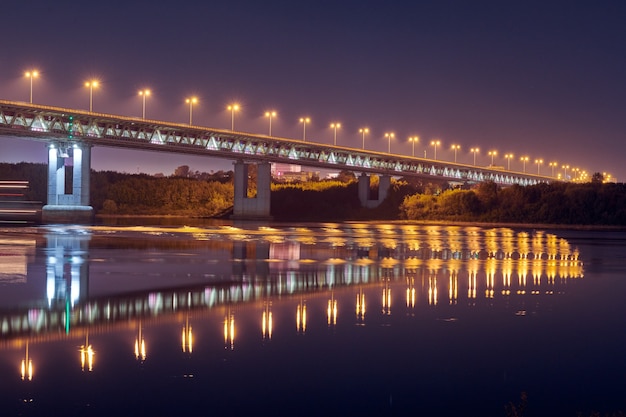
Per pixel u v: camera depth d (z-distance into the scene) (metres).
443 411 26.86
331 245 97.56
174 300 45.62
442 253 87.81
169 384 28.66
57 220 162.62
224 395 27.67
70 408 25.92
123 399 26.91
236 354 32.97
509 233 150.00
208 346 34.16
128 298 46.06
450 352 34.41
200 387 28.45
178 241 99.19
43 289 49.41
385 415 26.30
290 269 64.25
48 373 29.59
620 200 186.88
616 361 33.44
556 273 66.50
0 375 29.27
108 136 174.62
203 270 61.91
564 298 50.81
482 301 48.50
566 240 125.12
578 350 35.28
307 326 38.88
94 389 27.86
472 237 128.88
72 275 57.09
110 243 92.12
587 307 47.09
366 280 57.50
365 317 41.75
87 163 168.62
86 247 84.75
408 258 79.25
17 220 170.00
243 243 97.94
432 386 29.52
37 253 75.75
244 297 47.38
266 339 35.81
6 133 155.38
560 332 39.09
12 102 152.12
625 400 28.27
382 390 28.86
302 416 25.98
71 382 28.59
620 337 38.06
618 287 57.09
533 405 27.61
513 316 43.31
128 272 59.50
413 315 42.78
